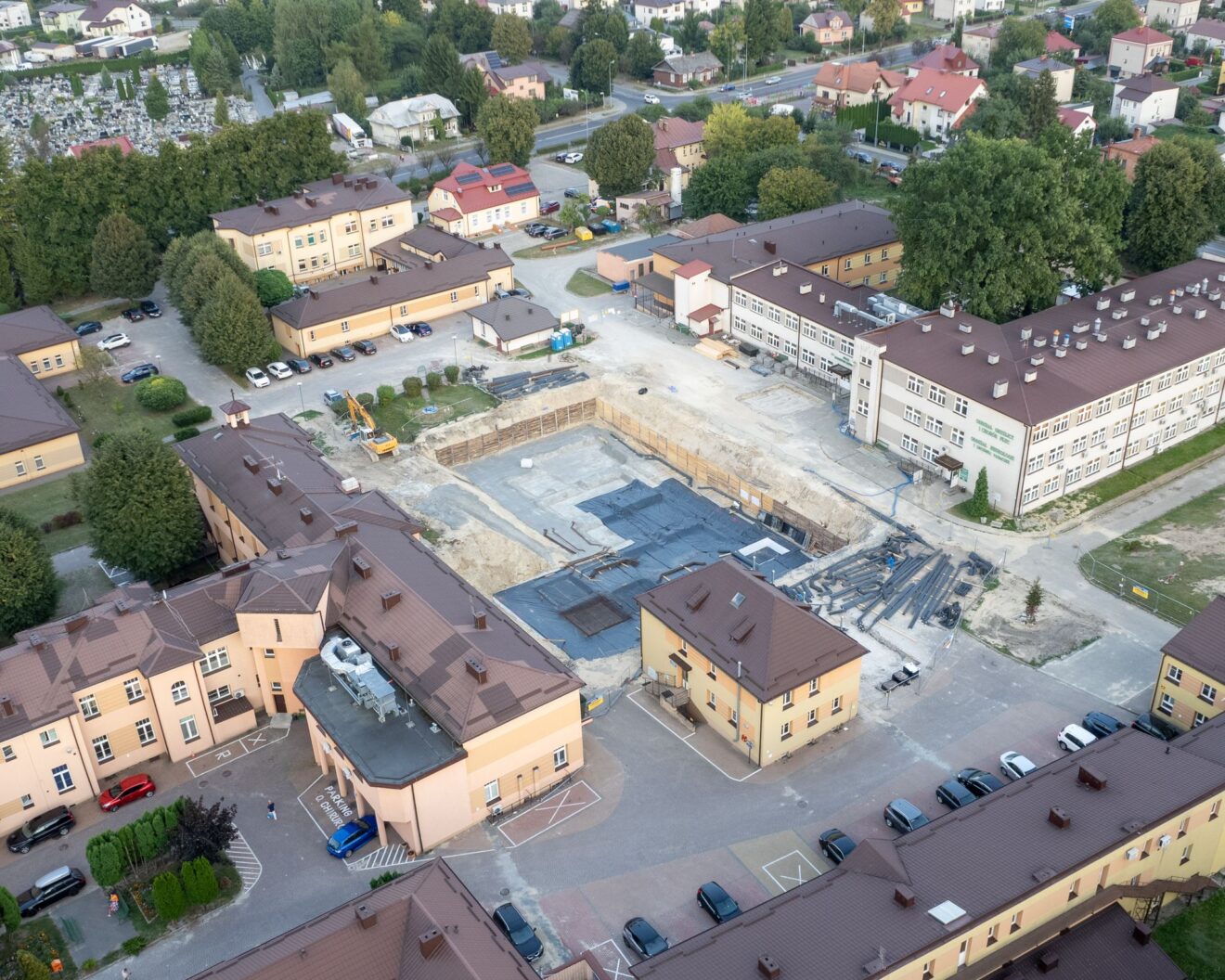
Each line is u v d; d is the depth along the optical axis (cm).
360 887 7338
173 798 8119
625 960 6756
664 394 13350
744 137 19488
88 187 16088
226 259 14962
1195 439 12081
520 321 14700
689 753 8331
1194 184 14975
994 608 9712
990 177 12431
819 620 8288
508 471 12838
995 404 10600
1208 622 8094
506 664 7819
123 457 10031
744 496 12031
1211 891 7125
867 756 8212
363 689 7775
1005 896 6003
